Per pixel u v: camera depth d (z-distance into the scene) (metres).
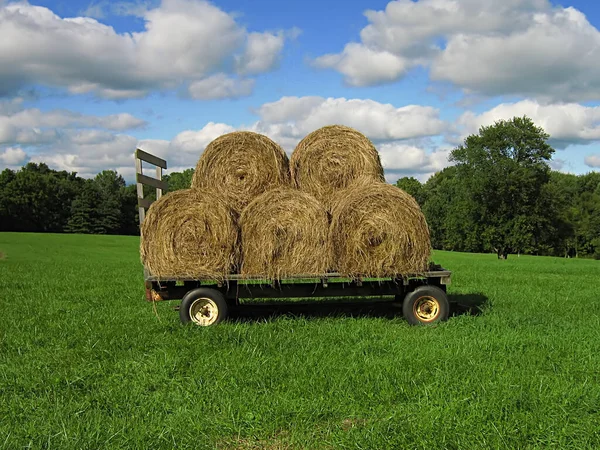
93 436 4.14
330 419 4.46
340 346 6.71
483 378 5.37
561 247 61.81
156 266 7.70
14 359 6.35
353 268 7.82
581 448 3.97
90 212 87.25
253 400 4.78
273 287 8.11
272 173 8.41
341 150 8.71
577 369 5.75
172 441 4.06
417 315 8.14
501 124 46.47
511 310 9.35
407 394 4.95
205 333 7.28
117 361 6.19
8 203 80.38
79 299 11.30
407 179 87.50
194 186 8.46
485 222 46.69
